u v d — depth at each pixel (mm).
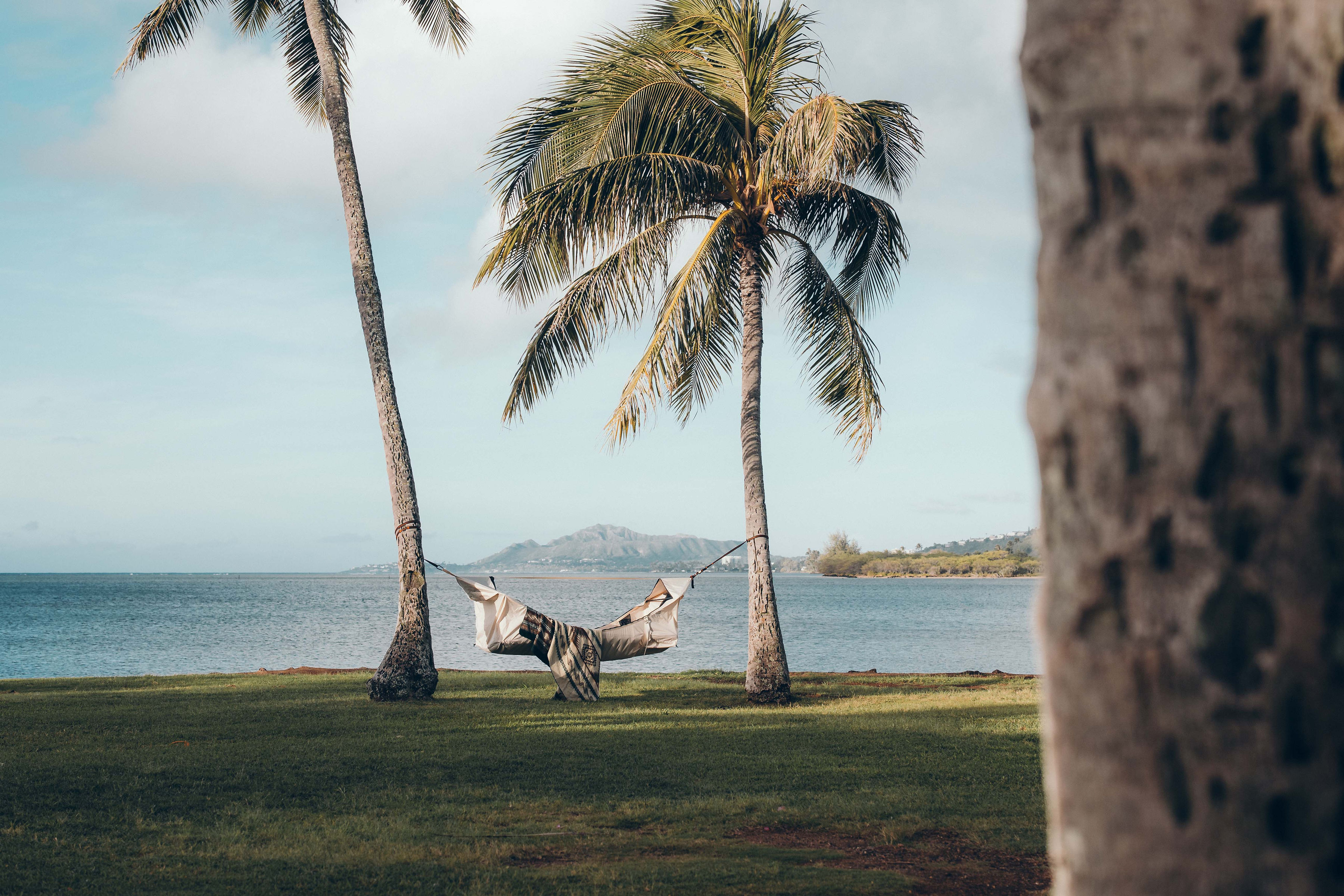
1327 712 1399
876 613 66688
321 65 16625
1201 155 1454
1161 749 1453
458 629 47938
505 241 14406
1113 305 1496
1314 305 1433
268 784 8531
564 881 5676
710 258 15734
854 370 15961
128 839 6727
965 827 6984
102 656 30953
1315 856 1395
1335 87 1441
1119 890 1479
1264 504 1423
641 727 11953
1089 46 1514
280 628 48500
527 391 15391
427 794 8133
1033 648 34375
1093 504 1507
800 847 6535
